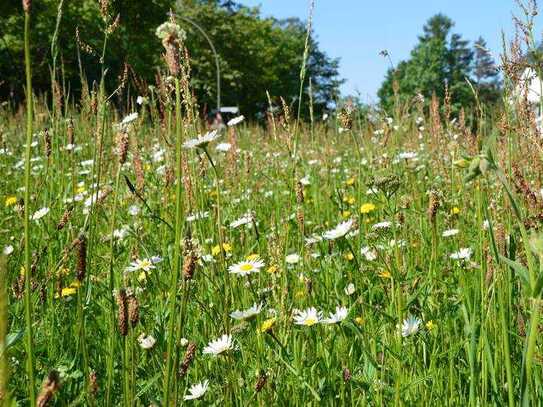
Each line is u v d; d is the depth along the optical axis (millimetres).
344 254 3146
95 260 2783
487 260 2162
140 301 2842
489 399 2043
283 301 2490
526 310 2113
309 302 2713
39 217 3633
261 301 2625
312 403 2207
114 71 19266
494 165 1376
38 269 2973
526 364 1390
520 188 2299
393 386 2096
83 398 1993
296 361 2238
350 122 3412
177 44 1276
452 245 3518
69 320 2703
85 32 19797
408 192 4273
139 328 2547
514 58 2416
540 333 2092
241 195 4762
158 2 26109
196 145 2002
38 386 2207
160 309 2666
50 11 20531
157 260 2814
